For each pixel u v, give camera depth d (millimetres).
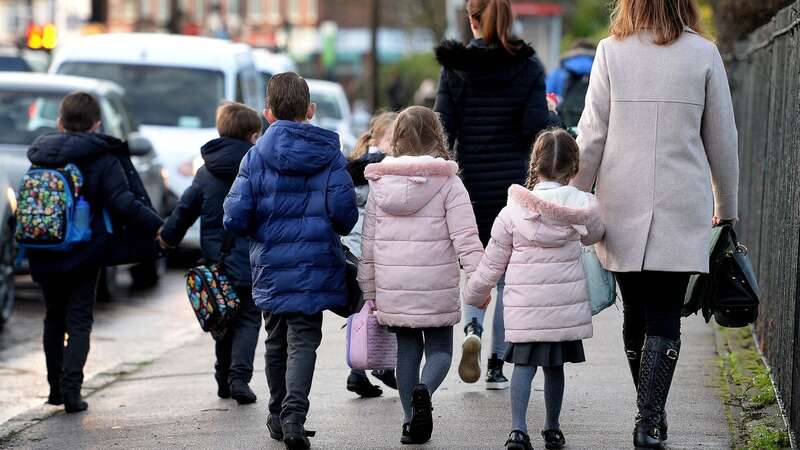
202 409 23344
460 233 19391
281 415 19641
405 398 19953
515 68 23531
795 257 19688
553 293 18391
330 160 19562
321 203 19500
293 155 19328
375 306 19938
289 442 19250
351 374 23594
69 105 23766
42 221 22875
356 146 24391
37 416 23172
